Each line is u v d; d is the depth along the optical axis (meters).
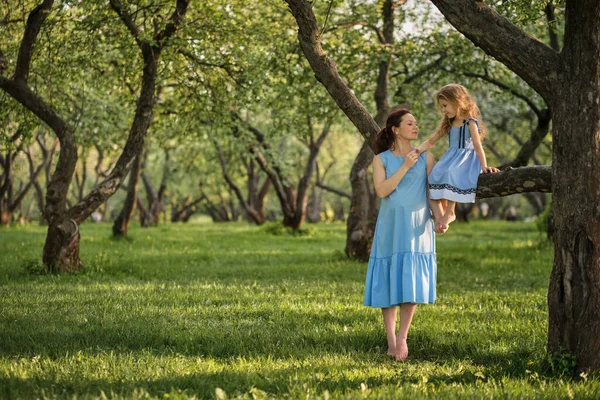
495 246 21.52
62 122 12.83
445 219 5.89
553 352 5.47
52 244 12.88
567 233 5.31
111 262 14.94
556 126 5.33
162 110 16.97
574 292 5.31
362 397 4.63
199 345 6.40
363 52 15.16
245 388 4.96
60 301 9.14
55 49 13.53
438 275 13.18
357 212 16.09
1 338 6.60
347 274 13.27
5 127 14.66
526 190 5.67
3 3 13.47
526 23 8.88
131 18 12.92
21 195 33.34
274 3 14.16
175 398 4.59
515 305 9.12
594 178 5.22
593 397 4.72
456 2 5.44
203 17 13.48
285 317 7.92
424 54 16.27
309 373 5.36
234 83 15.41
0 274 12.51
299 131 18.89
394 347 6.11
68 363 5.67
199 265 15.40
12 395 4.69
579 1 5.10
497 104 28.19
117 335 6.78
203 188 51.09
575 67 5.21
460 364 5.82
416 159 5.88
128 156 13.39
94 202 13.13
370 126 6.66
